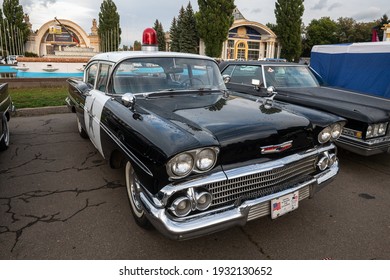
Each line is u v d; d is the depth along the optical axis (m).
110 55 3.60
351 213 3.05
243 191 2.26
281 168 2.36
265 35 33.62
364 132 3.89
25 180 3.66
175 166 1.91
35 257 2.32
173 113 2.56
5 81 10.59
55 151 4.71
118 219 2.86
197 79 3.58
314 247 2.51
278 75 5.48
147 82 3.28
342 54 7.20
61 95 9.19
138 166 2.20
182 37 32.25
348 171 4.15
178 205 1.98
